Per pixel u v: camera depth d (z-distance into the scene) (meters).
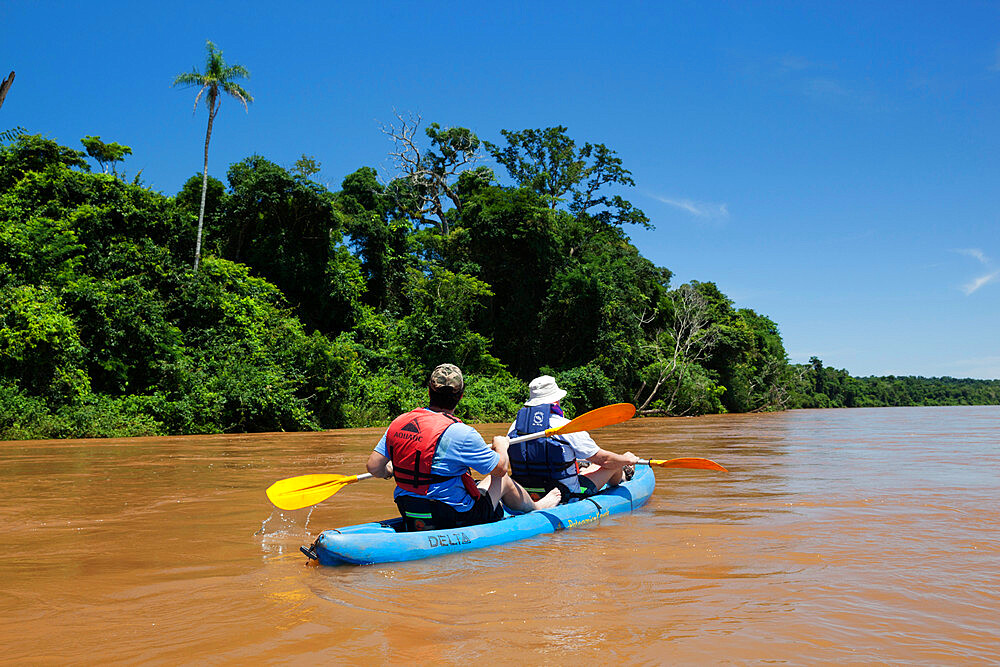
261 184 25.23
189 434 16.78
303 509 4.52
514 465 4.50
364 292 30.08
